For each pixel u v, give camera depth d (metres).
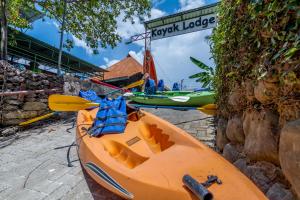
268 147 1.67
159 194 1.60
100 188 2.72
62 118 7.80
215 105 4.10
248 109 2.14
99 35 10.05
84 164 2.62
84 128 3.48
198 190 1.38
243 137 2.37
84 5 8.88
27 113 6.32
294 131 1.17
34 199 2.54
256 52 1.90
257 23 1.80
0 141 5.07
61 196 2.58
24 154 4.11
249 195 1.40
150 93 7.52
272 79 1.53
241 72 2.29
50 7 8.35
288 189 1.44
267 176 1.68
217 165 1.80
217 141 3.63
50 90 6.49
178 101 5.31
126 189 1.84
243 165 2.12
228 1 2.83
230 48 2.71
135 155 2.45
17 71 6.09
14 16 8.02
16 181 3.00
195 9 10.77
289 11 1.31
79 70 15.90
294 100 1.32
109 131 3.04
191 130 5.26
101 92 10.65
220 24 3.43
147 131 3.12
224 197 1.40
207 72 5.24
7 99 5.76
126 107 4.00
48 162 3.68
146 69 12.05
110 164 2.14
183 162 1.92
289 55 1.23
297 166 1.14
